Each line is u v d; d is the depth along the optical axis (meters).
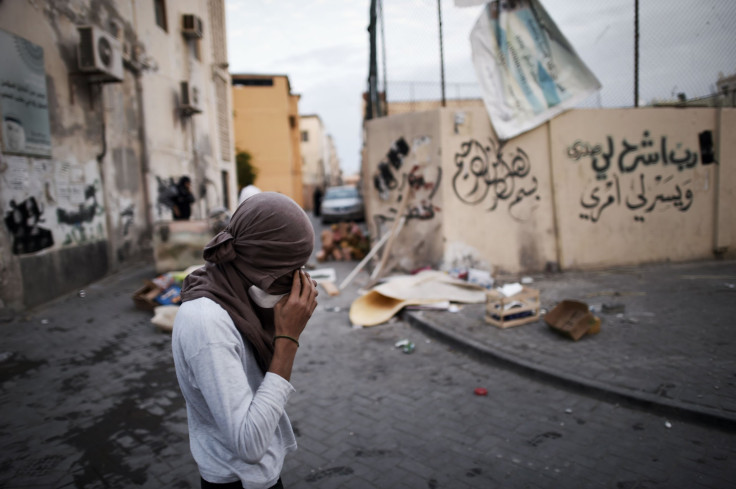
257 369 1.20
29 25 6.27
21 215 5.98
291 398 3.74
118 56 7.80
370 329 5.46
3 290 5.68
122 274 8.38
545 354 4.17
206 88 14.45
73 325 5.55
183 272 7.07
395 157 7.79
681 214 8.24
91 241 7.72
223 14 16.70
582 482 2.54
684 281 6.64
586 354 4.10
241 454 1.03
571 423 3.16
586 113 7.59
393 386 3.90
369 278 8.07
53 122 6.77
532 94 7.28
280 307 1.18
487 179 7.34
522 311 5.05
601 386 3.47
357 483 2.62
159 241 7.81
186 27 12.36
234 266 1.20
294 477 2.69
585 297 5.99
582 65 7.35
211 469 1.16
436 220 7.38
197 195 13.32
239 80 32.38
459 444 2.98
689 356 3.91
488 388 3.77
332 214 17.52
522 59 7.24
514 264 7.53
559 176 7.54
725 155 8.36
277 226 1.14
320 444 3.04
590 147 7.65
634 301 5.67
